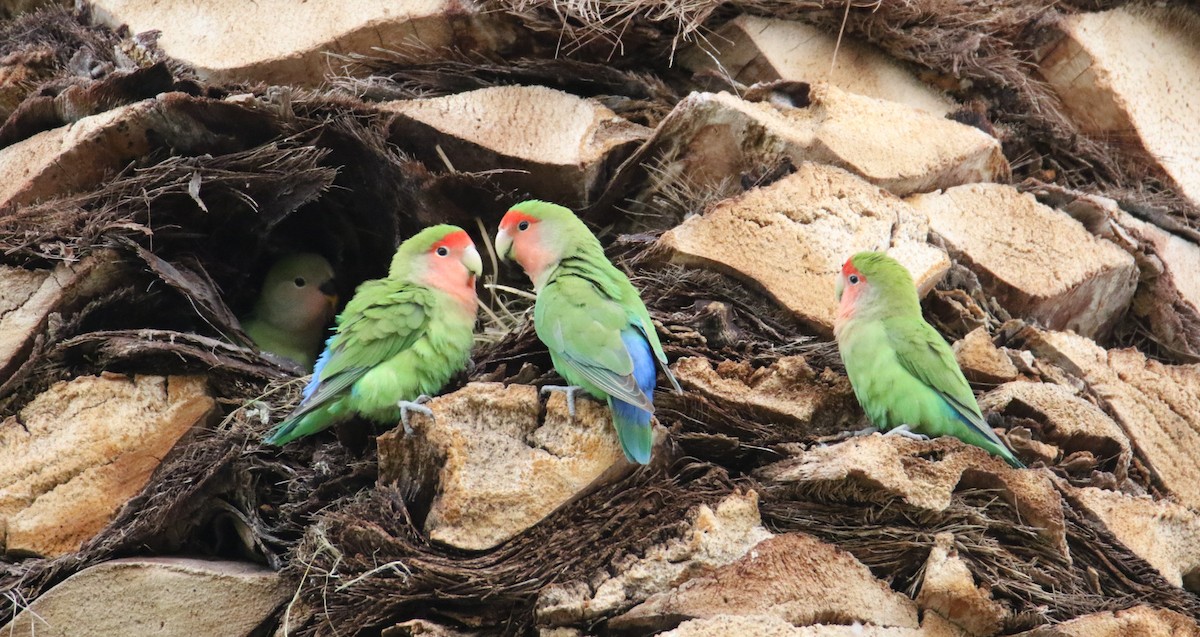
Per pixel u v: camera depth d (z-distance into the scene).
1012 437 7.68
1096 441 7.85
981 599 6.87
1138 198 9.90
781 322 8.41
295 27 9.77
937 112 10.04
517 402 7.36
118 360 8.31
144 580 7.48
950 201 9.17
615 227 9.64
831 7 9.91
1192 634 6.90
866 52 10.15
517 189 9.39
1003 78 10.18
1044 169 10.40
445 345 8.07
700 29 9.89
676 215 9.41
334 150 9.48
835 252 8.52
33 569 7.54
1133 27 10.91
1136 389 8.31
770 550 6.93
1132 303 9.63
